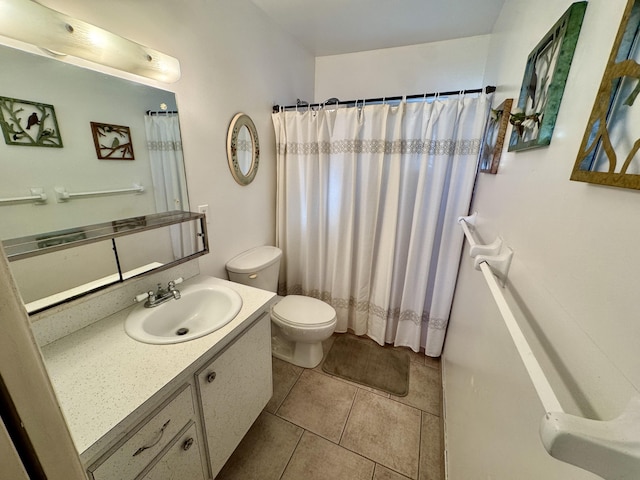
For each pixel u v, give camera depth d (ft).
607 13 1.46
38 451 0.87
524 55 3.08
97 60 2.94
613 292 1.14
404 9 5.27
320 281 7.00
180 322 3.94
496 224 3.27
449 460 3.81
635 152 1.06
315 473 4.00
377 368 6.04
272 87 6.09
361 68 7.50
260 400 4.27
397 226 5.94
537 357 1.77
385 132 5.52
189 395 2.90
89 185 3.15
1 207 2.51
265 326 4.17
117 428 2.10
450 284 5.81
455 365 4.52
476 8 5.13
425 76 6.96
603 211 1.28
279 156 6.45
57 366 2.64
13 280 0.79
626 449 0.86
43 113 2.71
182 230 4.36
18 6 2.24
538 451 1.49
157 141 3.84
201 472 3.23
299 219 6.86
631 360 1.00
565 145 1.77
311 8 5.32
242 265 5.43
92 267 3.26
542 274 1.89
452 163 5.34
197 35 4.19
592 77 1.55
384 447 4.38
